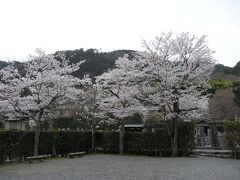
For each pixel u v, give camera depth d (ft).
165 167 38.22
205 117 84.07
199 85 60.64
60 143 62.18
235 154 52.29
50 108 61.31
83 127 90.74
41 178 29.04
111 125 84.38
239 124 53.01
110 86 66.33
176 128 57.62
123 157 57.16
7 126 95.04
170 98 56.29
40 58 53.42
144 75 59.72
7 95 51.03
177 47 58.90
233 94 92.48
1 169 38.11
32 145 55.88
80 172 33.50
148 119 73.92
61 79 52.29
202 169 35.70
